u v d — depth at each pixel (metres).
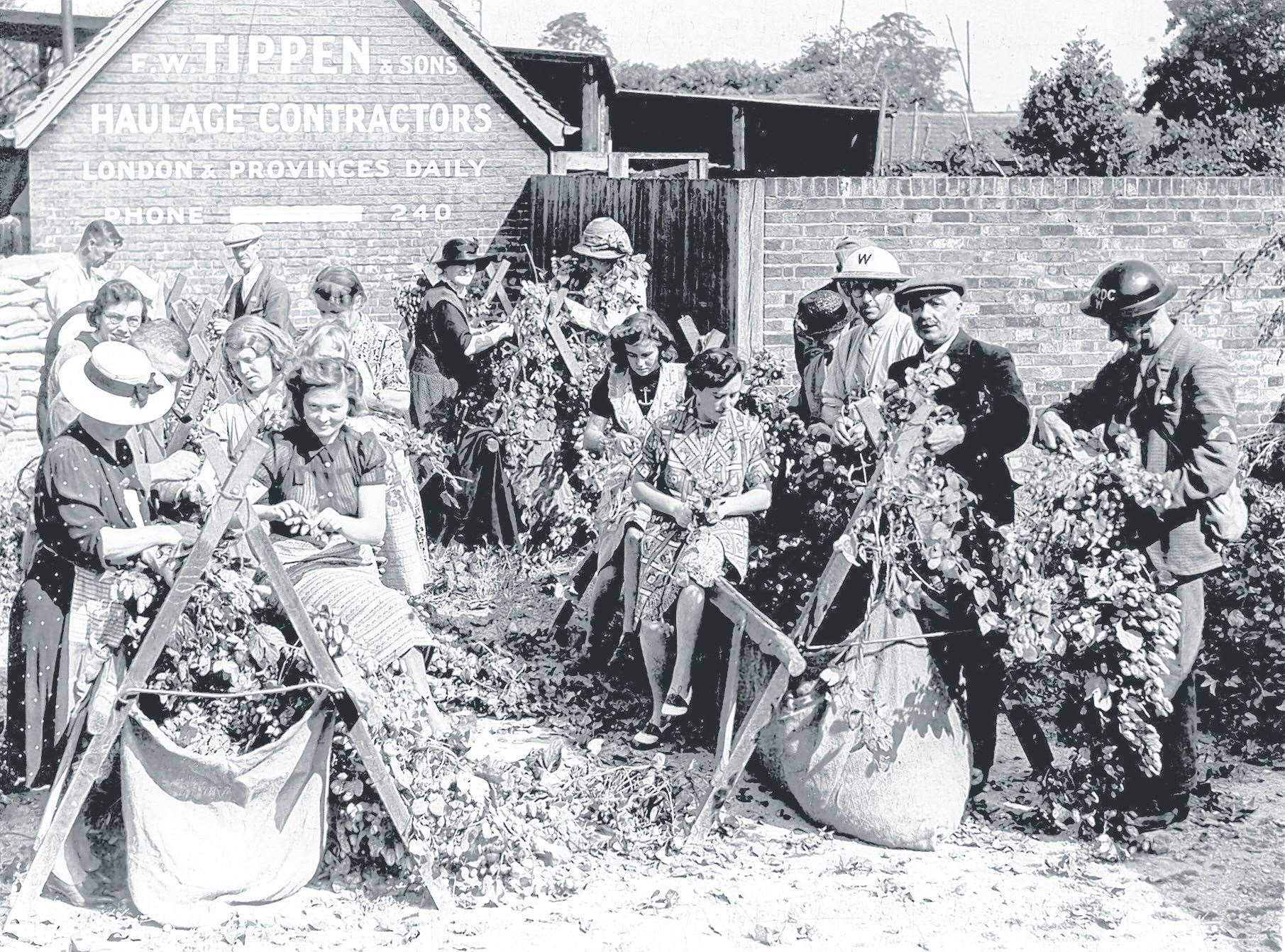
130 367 4.40
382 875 4.36
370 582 4.72
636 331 6.52
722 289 9.20
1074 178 9.22
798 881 4.42
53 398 6.34
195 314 7.91
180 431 5.25
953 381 4.79
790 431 5.78
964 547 4.86
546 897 4.27
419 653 4.69
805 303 6.23
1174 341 4.82
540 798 4.64
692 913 4.16
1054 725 5.75
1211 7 20.53
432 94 15.65
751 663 5.07
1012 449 4.93
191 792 4.03
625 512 5.86
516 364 8.04
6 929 3.92
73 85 15.15
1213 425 4.66
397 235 15.93
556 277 8.58
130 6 15.39
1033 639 4.53
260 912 4.08
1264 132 19.34
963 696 4.81
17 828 4.50
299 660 4.23
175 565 4.16
